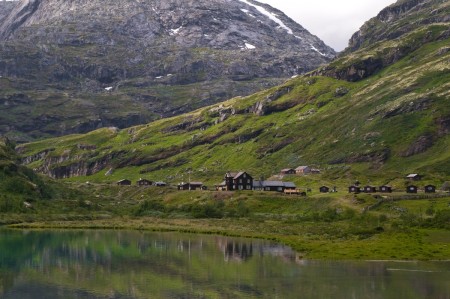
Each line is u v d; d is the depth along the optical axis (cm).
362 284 9931
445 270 11219
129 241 16112
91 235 17738
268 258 12800
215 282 10156
